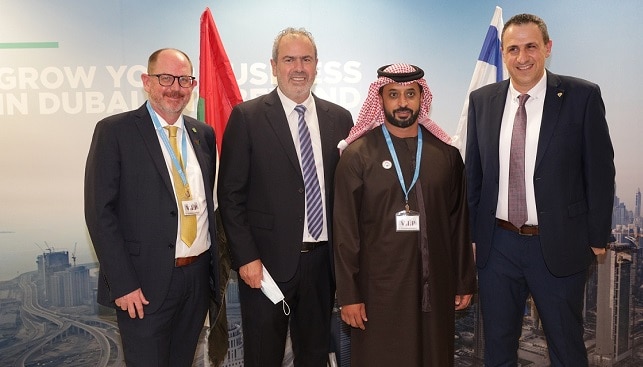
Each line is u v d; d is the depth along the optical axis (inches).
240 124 84.2
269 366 86.6
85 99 114.2
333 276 84.7
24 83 113.0
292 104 86.7
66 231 115.1
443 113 120.9
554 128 82.4
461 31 119.6
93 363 117.8
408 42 119.5
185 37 115.4
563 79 85.7
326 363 91.2
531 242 85.0
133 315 74.0
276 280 83.0
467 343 122.4
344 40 118.7
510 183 85.1
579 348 87.4
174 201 76.2
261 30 117.0
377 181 76.4
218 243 89.6
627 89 118.4
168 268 75.4
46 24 112.6
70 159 114.5
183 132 81.6
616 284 121.3
